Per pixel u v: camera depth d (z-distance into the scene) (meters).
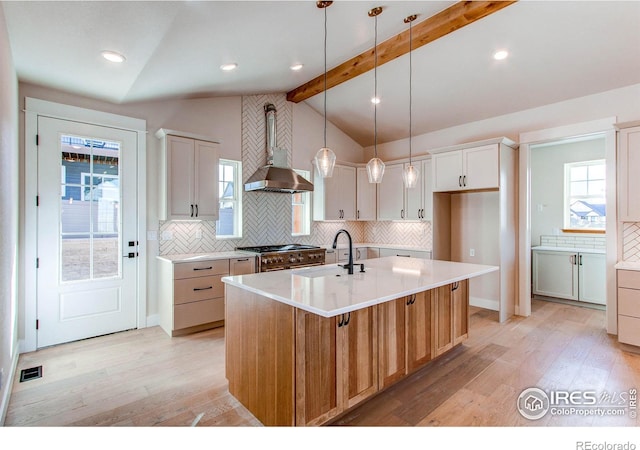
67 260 3.27
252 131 4.68
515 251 4.39
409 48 3.19
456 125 4.92
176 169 3.72
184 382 2.55
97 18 1.93
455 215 4.98
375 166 2.86
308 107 5.35
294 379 1.79
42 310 3.13
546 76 3.60
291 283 2.25
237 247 4.50
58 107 3.19
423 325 2.62
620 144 3.41
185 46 2.53
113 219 3.55
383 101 4.71
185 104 4.04
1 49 1.86
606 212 3.64
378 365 2.21
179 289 3.49
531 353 3.14
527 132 4.23
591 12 2.73
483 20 2.98
